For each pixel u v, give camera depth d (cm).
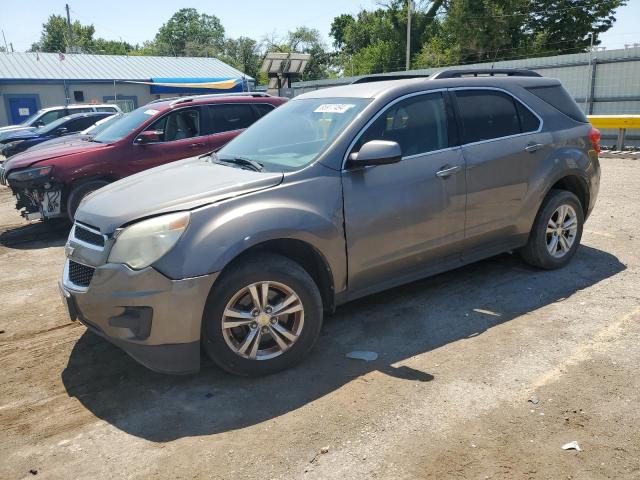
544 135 494
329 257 374
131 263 325
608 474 260
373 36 5341
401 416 312
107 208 360
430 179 419
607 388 329
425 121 431
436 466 271
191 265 323
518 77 511
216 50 7238
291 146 415
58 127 1506
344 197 380
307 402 331
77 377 377
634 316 423
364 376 357
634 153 1348
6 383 374
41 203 762
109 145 779
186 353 333
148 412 330
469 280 511
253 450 290
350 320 441
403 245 411
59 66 3369
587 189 533
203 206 340
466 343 394
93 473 279
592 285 489
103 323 337
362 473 269
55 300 532
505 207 468
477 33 3947
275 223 346
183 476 273
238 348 349
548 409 311
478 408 316
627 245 598
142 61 3728
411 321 434
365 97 423
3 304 526
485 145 455
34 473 282
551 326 413
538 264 516
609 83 1778
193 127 823
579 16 3966
